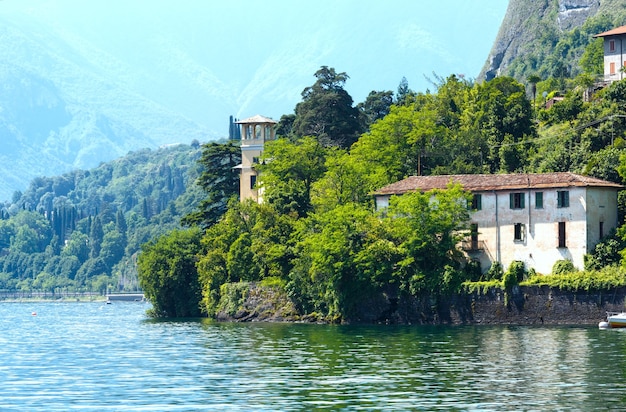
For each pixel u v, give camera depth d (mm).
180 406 116938
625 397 119000
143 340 197375
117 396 124375
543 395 120500
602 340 171250
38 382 137125
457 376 134875
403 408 113938
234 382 133375
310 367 146125
